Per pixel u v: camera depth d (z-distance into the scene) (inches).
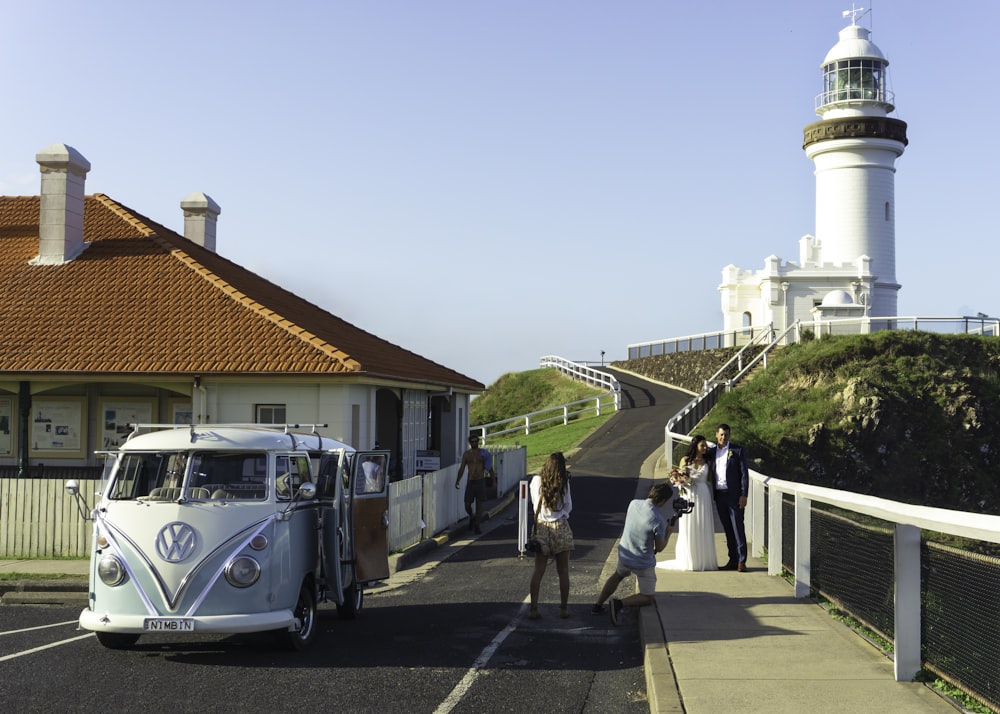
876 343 1894.7
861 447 1723.7
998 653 252.1
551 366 3095.5
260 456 389.1
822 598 447.2
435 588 553.9
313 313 1181.7
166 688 327.6
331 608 496.1
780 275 2326.5
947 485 1743.4
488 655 377.1
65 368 832.3
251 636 416.2
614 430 1765.5
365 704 307.9
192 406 842.8
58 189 1005.8
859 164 2431.1
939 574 291.7
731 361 2084.2
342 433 834.2
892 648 341.7
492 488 996.6
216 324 905.5
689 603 442.9
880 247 2443.4
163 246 1027.9
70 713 297.6
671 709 272.7
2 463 883.4
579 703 310.0
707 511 559.2
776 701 279.6
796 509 466.0
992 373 1914.4
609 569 611.5
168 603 360.8
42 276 979.9
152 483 384.8
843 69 2459.4
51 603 532.1
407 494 709.9
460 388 1214.3
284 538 378.9
